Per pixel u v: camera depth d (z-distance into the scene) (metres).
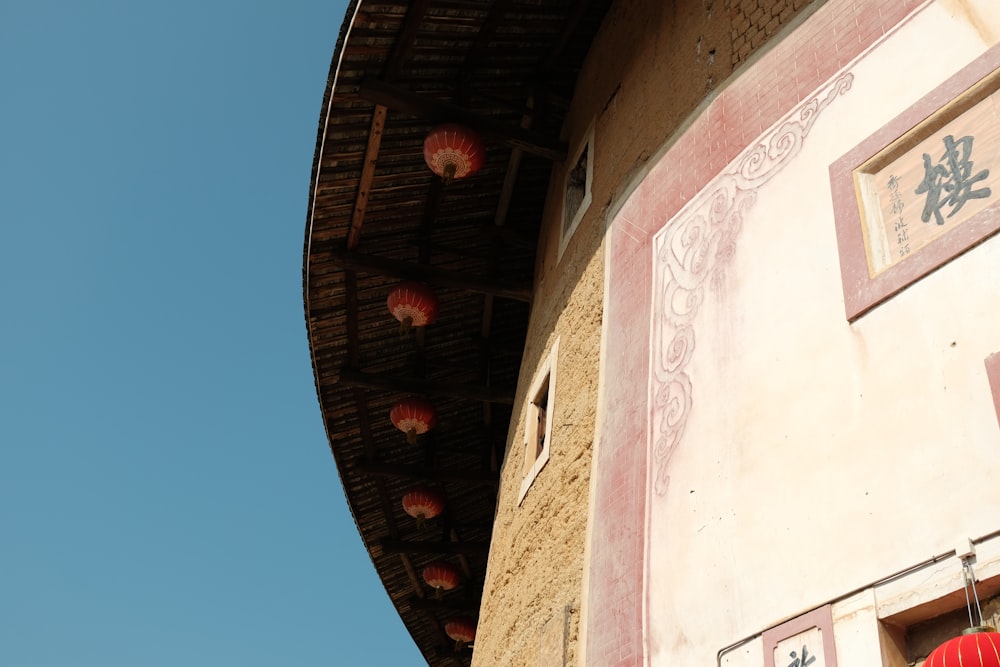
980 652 3.01
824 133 4.86
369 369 10.59
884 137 4.42
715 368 5.01
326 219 8.79
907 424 3.75
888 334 3.99
